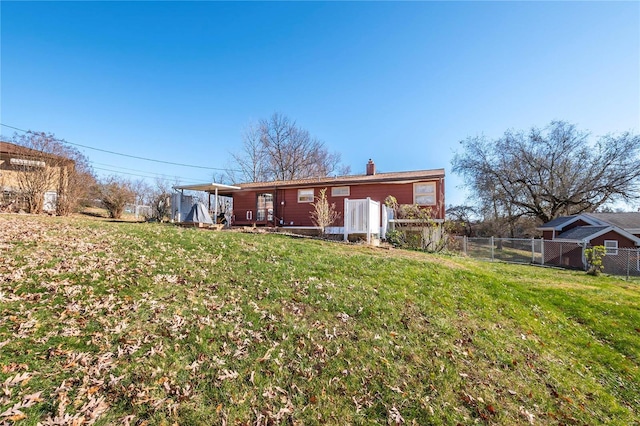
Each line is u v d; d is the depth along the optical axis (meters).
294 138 34.41
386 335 4.13
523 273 10.43
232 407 2.73
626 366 4.51
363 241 10.30
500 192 26.41
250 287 5.07
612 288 8.77
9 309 3.57
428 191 14.86
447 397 3.21
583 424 3.19
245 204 18.84
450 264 8.33
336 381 3.21
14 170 11.65
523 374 3.84
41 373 2.72
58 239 6.33
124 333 3.44
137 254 5.89
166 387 2.80
